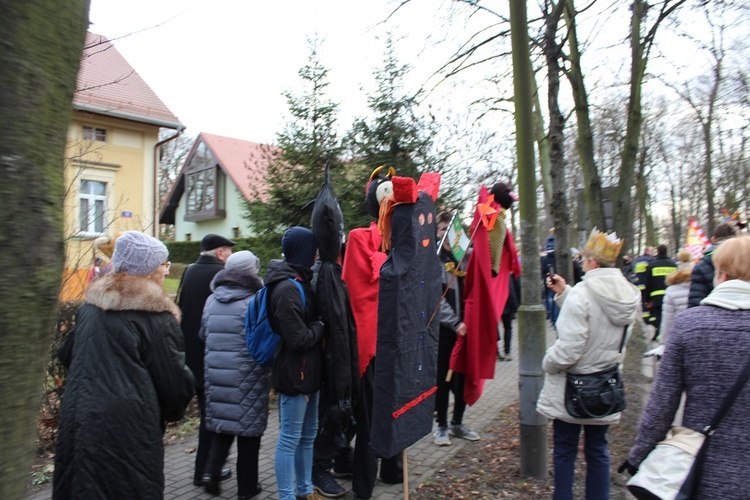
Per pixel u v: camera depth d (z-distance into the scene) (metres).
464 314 4.84
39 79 1.33
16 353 1.32
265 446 5.15
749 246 2.16
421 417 3.35
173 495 4.03
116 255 2.61
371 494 3.93
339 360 3.42
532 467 4.18
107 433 2.35
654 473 2.09
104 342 2.46
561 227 5.17
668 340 2.21
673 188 35.75
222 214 30.11
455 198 8.50
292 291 3.36
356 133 8.02
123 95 19.73
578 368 3.25
